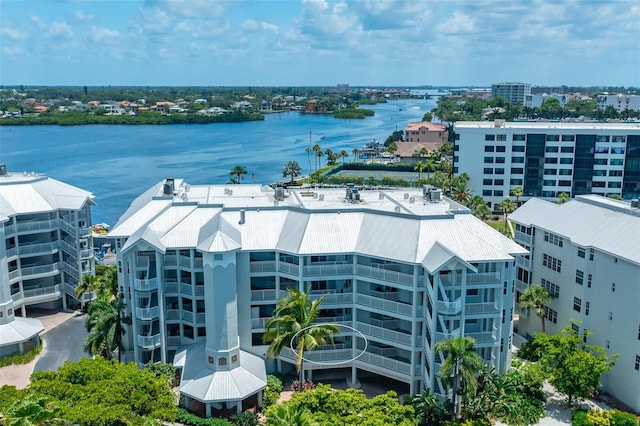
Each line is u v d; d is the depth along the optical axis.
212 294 51.28
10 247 71.19
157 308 57.06
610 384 55.97
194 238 57.47
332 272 56.00
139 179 196.12
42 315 75.50
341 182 170.88
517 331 72.44
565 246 62.81
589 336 58.97
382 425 39.72
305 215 59.00
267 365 58.25
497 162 137.00
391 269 56.25
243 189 75.75
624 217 58.00
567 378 51.66
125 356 60.03
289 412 39.19
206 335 52.88
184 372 53.59
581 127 134.88
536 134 134.25
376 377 59.31
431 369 50.00
